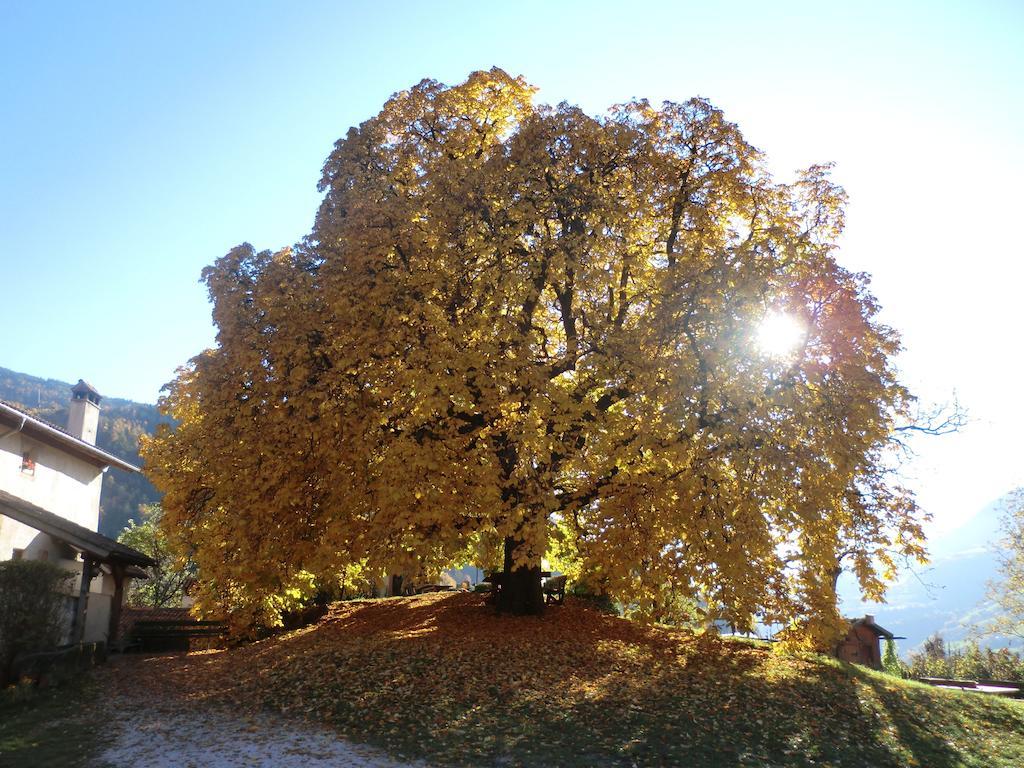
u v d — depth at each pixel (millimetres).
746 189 16219
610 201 14883
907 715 11570
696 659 14320
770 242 15969
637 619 14008
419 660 13555
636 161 15578
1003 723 11812
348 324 14227
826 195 16422
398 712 10969
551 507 13312
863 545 14375
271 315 14234
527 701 11305
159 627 21984
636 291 16234
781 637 14602
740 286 13617
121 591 18641
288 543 14320
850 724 10914
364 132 17312
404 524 12836
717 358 13320
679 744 9719
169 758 9047
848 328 14023
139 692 13125
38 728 10352
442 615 18453
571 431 14445
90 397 25922
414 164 17188
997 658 29016
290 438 13891
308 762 8945
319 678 12914
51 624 12953
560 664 13422
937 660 33219
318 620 21500
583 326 16266
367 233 14508
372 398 14328
